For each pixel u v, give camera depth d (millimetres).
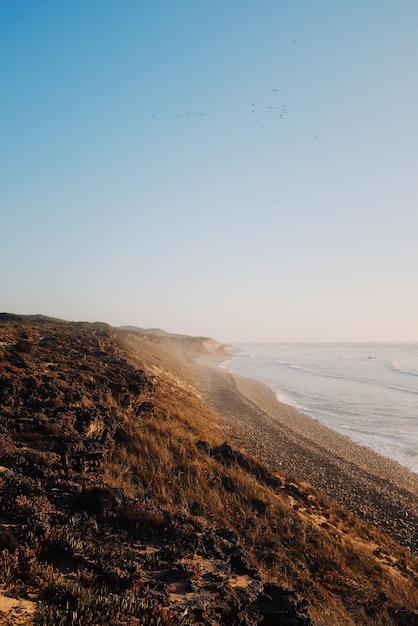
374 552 16531
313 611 10367
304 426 42656
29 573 6656
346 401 60344
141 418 23781
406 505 23484
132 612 6371
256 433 36500
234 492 17953
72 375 25219
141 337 88500
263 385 75938
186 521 10750
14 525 8414
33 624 5453
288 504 18562
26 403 18516
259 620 7684
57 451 13781
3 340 31359
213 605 7430
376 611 11680
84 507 10336
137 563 8047
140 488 14633
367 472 28766
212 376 80000
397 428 43750
